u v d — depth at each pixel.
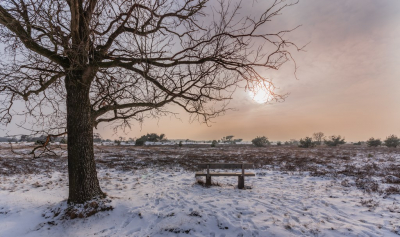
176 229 4.30
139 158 18.12
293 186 8.17
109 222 4.66
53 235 4.22
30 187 7.54
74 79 5.01
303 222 4.59
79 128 5.12
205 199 6.23
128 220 4.79
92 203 5.00
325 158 18.19
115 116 6.19
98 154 21.03
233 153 25.06
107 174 10.39
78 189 5.09
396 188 7.34
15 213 5.09
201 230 4.27
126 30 4.84
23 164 13.02
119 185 8.07
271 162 15.75
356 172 10.88
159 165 13.88
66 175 10.12
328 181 9.02
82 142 5.15
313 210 5.36
